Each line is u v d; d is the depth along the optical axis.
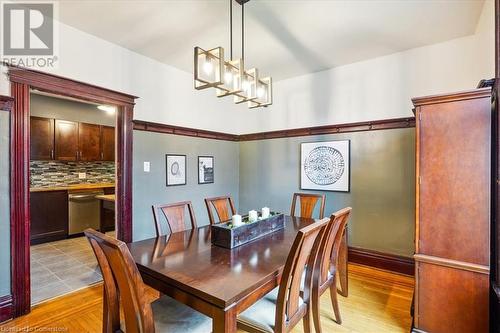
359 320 2.24
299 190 4.02
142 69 3.34
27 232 2.30
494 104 1.70
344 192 3.60
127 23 2.63
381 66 3.37
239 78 2.11
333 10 2.41
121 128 3.10
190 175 3.89
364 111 3.48
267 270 1.51
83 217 4.80
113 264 1.24
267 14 2.48
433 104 1.87
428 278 1.91
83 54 2.77
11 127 2.21
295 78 4.07
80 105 5.00
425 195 1.91
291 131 4.08
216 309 1.22
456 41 2.92
